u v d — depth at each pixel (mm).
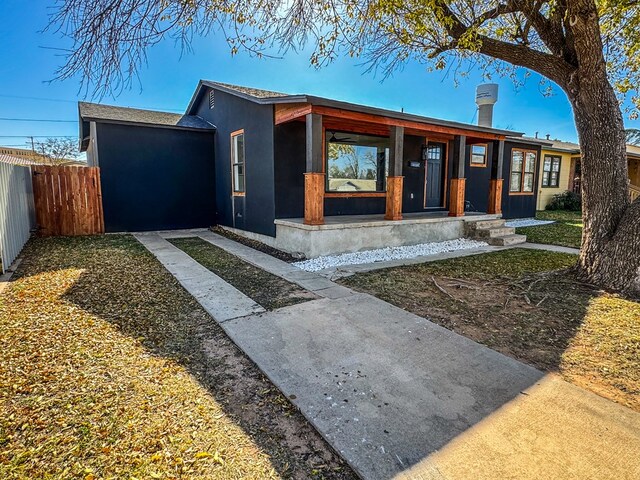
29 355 2807
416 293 4500
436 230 8148
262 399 2354
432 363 2805
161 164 9734
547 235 9570
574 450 1892
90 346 2992
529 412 2211
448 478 1711
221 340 3215
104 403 2252
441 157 10961
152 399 2309
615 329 3406
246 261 6258
